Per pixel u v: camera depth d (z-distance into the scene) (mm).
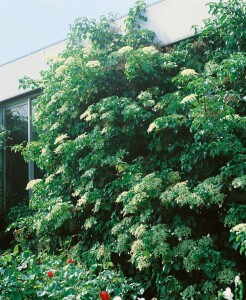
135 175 4742
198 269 3988
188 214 4336
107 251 4785
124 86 5562
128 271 4754
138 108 4949
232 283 3924
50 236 5707
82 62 5602
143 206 4441
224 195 4051
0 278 3189
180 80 4766
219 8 5055
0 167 7938
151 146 4945
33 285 3123
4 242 7133
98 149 5305
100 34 6020
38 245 5977
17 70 7793
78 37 6141
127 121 5195
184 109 4613
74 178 5559
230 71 4418
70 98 5738
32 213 7035
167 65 5320
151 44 5859
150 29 6016
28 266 3488
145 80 5348
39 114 6078
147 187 4320
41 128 6273
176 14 5816
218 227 4305
